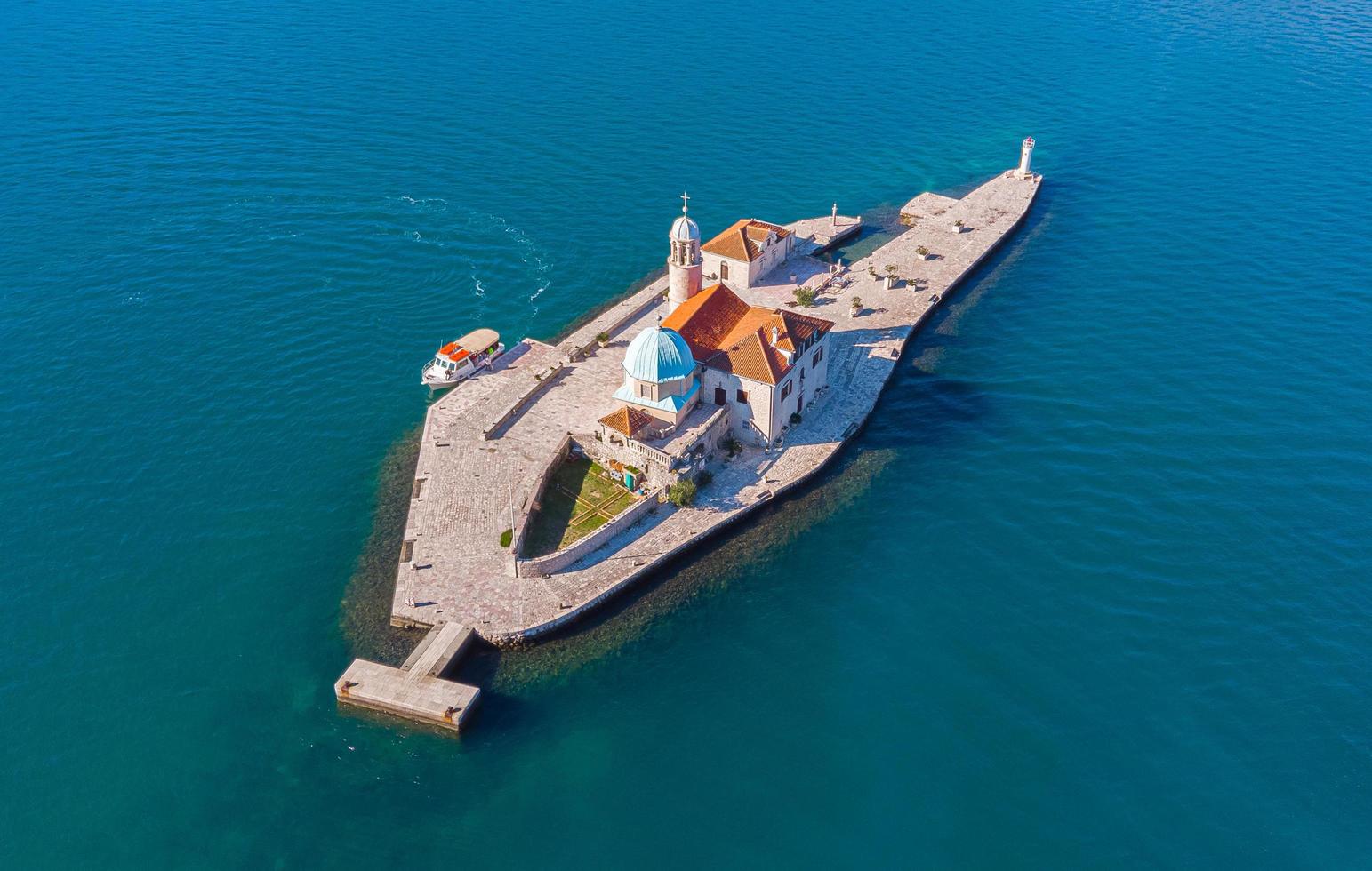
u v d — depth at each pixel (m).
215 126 155.50
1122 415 100.75
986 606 79.75
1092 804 65.25
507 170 147.88
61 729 69.81
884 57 192.62
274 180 141.25
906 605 80.12
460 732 69.38
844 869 62.00
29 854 62.50
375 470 93.81
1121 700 71.81
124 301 115.69
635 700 72.62
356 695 70.50
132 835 63.59
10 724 70.06
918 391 105.81
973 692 72.88
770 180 149.62
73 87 166.00
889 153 158.75
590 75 180.38
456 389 102.12
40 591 80.19
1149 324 115.62
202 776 67.00
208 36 189.88
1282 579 80.69
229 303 116.38
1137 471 93.00
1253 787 65.88
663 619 78.94
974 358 111.31
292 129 156.00
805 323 97.88
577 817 64.88
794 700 72.56
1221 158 154.12
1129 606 79.06
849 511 89.56
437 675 71.75
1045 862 62.09
